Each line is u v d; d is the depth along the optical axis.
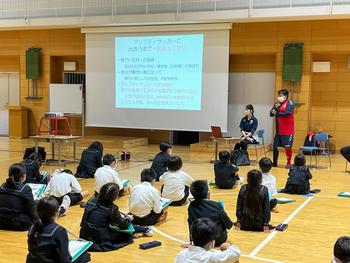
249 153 10.45
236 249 2.72
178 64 11.48
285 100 8.52
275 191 5.31
